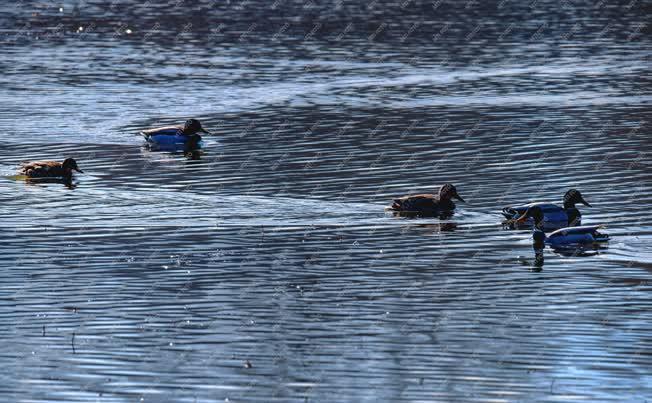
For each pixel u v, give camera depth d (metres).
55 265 28.48
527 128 45.75
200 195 35.84
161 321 24.50
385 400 20.39
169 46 69.00
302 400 20.39
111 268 28.27
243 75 59.53
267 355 22.53
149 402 20.38
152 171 39.47
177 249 29.83
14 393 20.72
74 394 20.72
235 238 30.91
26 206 34.50
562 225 32.38
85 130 46.72
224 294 26.28
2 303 25.66
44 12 83.19
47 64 62.56
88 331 23.92
